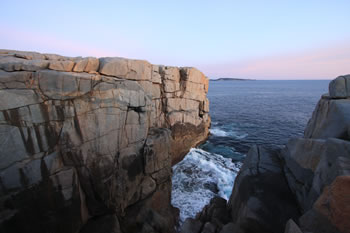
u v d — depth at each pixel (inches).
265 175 321.4
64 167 350.9
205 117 1058.7
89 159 375.9
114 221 379.9
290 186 288.0
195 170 725.3
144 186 475.8
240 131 1206.3
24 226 302.4
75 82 352.8
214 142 1022.4
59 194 337.1
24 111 306.5
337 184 145.7
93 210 402.9
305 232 144.7
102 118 391.2
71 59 496.4
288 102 2427.4
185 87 878.4
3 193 287.0
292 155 304.5
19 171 299.3
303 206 240.8
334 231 142.4
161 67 781.9
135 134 460.4
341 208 139.8
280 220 245.4
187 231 346.0
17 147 299.3
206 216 405.4
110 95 399.5
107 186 399.2
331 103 275.3
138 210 436.5
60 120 343.3
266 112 1786.4
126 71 490.3
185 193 585.3
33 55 447.5
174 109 846.5
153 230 390.0
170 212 497.4
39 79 323.3
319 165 217.3
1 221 279.1
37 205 316.2
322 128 281.6
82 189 382.6
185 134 899.4
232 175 682.2
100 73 433.7
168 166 538.0
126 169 437.7
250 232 256.2
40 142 322.7
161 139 504.4
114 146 416.2
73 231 352.8
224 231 268.7
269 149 402.0
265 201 271.1
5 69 314.7
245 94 3523.6
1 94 285.4
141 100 464.4
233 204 351.3
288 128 1257.4
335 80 285.1
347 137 234.8
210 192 590.2
